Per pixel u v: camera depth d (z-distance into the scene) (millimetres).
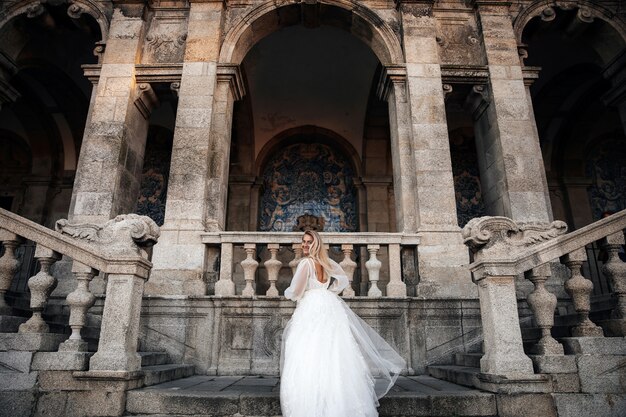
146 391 4109
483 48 8812
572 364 4109
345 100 13727
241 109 13359
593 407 3955
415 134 7941
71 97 12109
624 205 13438
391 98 8719
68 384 4055
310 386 3180
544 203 7723
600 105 12750
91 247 4520
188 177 7574
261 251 12773
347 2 8906
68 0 9094
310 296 3678
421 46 8578
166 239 7125
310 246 3959
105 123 8023
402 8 8859
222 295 6461
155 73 8438
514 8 9180
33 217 12422
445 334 6469
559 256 4578
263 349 6227
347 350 3391
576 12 9203
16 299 6453
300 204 13922
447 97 9203
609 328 4551
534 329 5582
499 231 4613
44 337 4301
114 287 4449
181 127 7879
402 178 7824
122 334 4281
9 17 8984
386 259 11062
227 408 3934
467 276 7012
